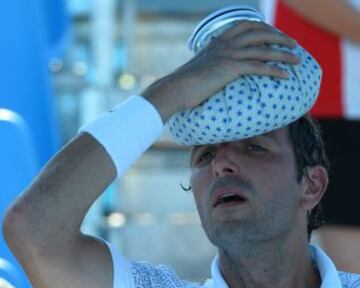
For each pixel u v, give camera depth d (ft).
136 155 31.53
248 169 32.04
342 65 46.42
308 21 46.57
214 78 31.30
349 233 46.42
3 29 48.44
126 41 77.71
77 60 76.23
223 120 31.24
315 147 33.58
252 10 33.32
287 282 32.96
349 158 46.24
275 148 32.45
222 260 32.94
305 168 33.17
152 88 31.86
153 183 70.28
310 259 33.53
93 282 31.71
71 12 77.87
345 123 46.34
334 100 46.50
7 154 44.68
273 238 32.24
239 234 31.83
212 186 31.96
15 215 30.55
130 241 65.77
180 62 78.69
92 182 30.89
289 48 31.94
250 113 31.12
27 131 45.42
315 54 46.65
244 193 31.86
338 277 33.14
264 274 32.63
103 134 31.19
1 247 44.11
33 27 48.73
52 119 49.47
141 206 69.92
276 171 32.27
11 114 45.09
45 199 30.60
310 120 33.71
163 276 33.06
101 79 71.82
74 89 71.51
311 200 33.45
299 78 31.48
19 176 44.70
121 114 31.45
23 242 30.68
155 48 79.10
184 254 66.39
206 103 31.40
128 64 77.15
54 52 55.67
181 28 81.71
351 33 46.01
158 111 31.50
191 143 32.35
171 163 71.36
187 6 84.43
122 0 81.10
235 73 31.30
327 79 46.60
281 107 31.27
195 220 67.92
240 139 31.91
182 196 70.33
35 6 48.75
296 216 32.78
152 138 31.65
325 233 46.80
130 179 70.28
